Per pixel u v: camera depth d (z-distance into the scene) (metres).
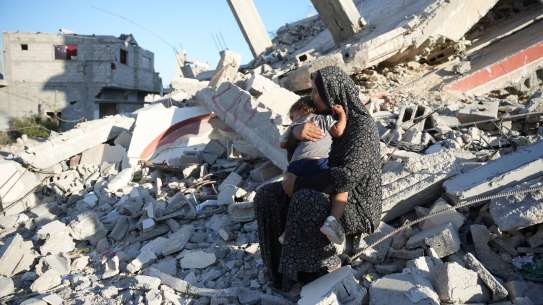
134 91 36.09
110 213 5.21
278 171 5.55
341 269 2.92
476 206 3.33
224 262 3.81
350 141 2.84
